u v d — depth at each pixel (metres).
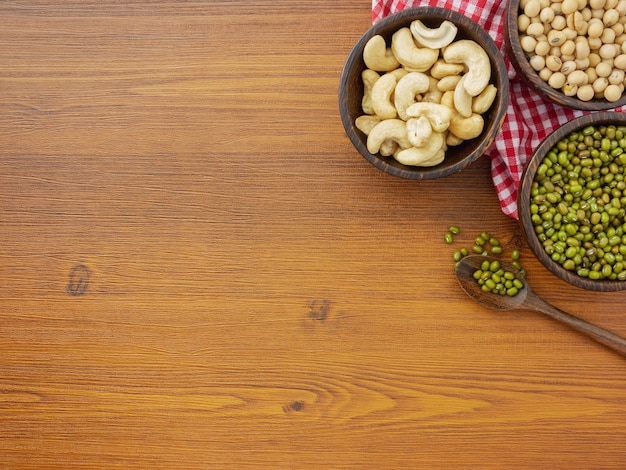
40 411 0.63
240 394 0.63
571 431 0.62
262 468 0.62
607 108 0.56
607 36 0.55
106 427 0.63
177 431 0.63
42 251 0.63
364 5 0.61
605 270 0.57
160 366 0.63
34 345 0.63
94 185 0.63
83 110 0.63
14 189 0.63
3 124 0.63
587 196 0.57
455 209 0.61
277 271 0.62
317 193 0.62
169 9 0.62
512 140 0.59
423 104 0.56
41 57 0.62
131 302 0.63
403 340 0.62
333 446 0.62
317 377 0.62
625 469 0.61
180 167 0.62
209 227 0.62
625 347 0.59
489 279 0.60
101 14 0.62
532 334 0.62
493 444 0.62
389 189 0.62
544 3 0.55
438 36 0.55
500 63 0.55
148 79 0.62
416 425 0.62
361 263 0.62
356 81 0.57
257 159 0.62
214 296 0.63
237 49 0.62
